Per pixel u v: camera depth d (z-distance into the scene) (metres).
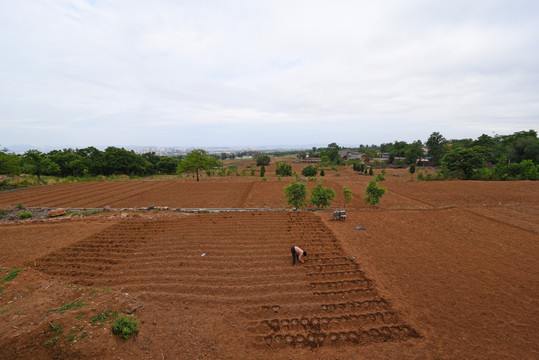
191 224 13.50
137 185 31.69
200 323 6.06
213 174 51.56
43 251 10.20
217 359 5.10
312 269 8.70
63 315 5.72
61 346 5.00
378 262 9.16
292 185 17.28
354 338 5.68
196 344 5.44
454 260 9.29
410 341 5.54
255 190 27.81
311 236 11.77
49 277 8.02
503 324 5.98
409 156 66.62
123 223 13.70
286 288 7.54
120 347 5.16
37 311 5.96
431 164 64.44
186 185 31.73
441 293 7.25
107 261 9.32
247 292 7.34
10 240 11.37
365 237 11.63
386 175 47.06
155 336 5.59
